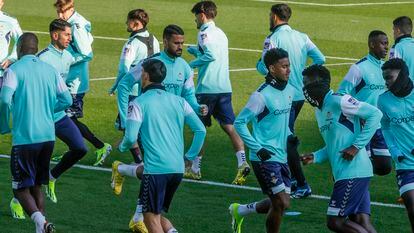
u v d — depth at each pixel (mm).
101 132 36812
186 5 68250
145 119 21172
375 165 28016
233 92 44969
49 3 67625
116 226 25031
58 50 27156
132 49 30266
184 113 21688
